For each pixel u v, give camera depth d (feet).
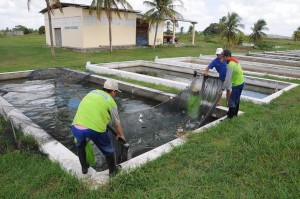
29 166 12.20
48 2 55.93
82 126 10.55
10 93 31.37
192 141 14.99
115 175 11.51
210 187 10.71
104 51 76.02
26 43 97.66
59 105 27.07
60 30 82.53
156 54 74.74
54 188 10.74
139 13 92.73
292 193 9.96
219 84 20.58
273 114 20.74
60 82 37.96
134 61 55.11
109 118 11.10
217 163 12.47
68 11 77.05
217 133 16.16
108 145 11.33
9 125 17.54
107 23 79.97
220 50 21.21
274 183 10.57
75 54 66.69
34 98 29.50
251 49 117.08
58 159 12.88
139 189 10.49
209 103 20.88
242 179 11.25
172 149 13.91
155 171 11.93
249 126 16.53
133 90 30.81
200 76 22.09
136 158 13.14
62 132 20.13
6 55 59.67
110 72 40.42
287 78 39.78
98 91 11.05
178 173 11.93
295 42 193.67
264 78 39.47
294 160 11.88
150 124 19.36
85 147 11.27
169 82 32.32
